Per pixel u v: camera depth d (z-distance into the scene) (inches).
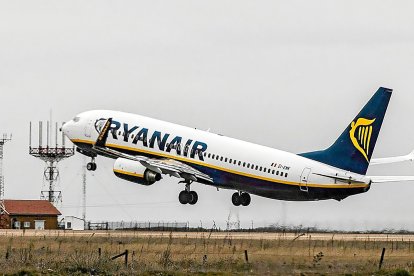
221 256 7687.0
